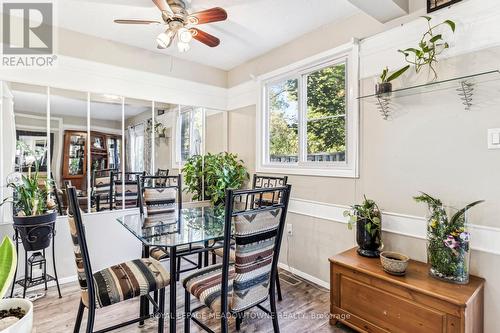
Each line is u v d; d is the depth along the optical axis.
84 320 2.00
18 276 2.37
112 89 2.93
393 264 1.71
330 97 2.63
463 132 1.75
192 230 1.98
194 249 2.08
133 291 1.52
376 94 2.00
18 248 2.31
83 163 2.81
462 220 1.64
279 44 3.03
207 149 3.72
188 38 2.00
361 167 2.31
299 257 2.84
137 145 3.16
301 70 2.87
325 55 2.58
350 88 2.39
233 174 3.44
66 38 2.65
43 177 2.57
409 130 2.01
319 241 2.64
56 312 2.09
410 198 2.01
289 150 3.08
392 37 2.09
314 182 2.70
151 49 3.15
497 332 1.59
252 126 3.48
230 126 3.85
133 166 3.13
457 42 1.76
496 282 1.60
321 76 2.71
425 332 1.52
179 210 2.73
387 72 2.05
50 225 2.26
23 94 2.50
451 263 1.61
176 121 3.46
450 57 1.79
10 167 2.44
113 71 2.93
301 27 2.63
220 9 1.93
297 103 2.96
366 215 2.03
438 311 1.47
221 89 3.82
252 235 1.41
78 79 2.73
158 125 3.32
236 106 3.73
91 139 2.86
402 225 2.04
